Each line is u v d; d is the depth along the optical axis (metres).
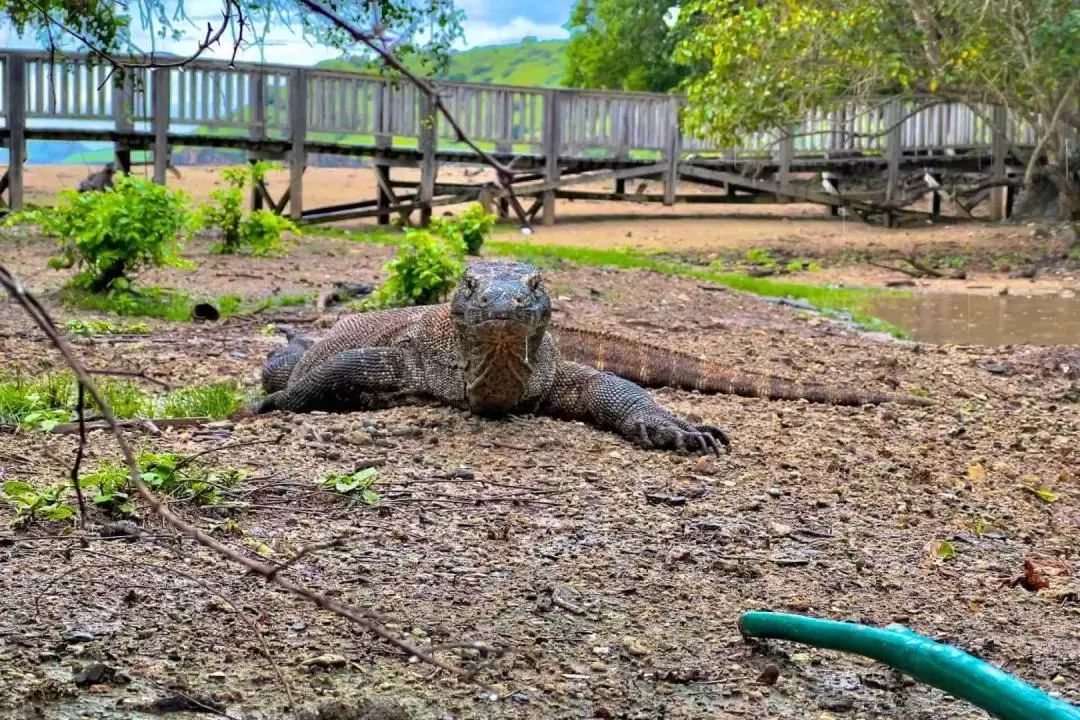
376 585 4.75
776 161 28.52
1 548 4.89
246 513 5.50
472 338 6.88
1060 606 4.98
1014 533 5.97
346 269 16.52
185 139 23.58
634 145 27.56
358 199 30.62
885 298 17.28
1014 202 29.58
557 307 13.37
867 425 8.05
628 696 3.96
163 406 7.81
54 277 14.35
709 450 6.96
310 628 4.32
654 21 39.56
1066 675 4.29
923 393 9.50
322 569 4.88
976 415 8.70
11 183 22.66
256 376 9.19
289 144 24.30
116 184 12.91
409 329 7.70
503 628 4.42
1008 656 4.42
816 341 12.07
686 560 5.24
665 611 4.67
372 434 6.84
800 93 22.06
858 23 20.86
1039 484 6.90
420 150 25.30
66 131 22.83
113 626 4.25
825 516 6.02
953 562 5.46
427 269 12.02
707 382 8.88
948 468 7.11
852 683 4.14
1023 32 20.92
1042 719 3.29
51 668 3.94
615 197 27.89
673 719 3.81
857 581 5.13
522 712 3.81
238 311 12.61
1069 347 11.97
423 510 5.69
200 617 4.36
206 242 19.02
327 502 5.71
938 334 13.69
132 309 12.14
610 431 7.38
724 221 28.23
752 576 5.10
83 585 4.57
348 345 7.87
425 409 7.43
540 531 5.50
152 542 5.01
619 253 21.52
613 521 5.70
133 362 9.47
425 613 4.50
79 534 5.03
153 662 3.99
